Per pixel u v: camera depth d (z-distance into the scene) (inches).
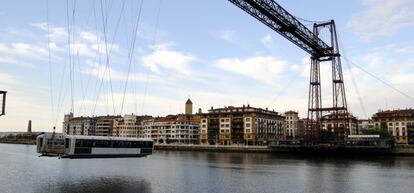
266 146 6633.9
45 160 4478.3
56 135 2352.4
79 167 3631.9
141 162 4330.7
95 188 2305.6
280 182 2573.8
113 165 3892.7
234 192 2174.0
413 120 7829.7
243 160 4694.9
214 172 3206.2
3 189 2226.9
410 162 4352.9
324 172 3223.4
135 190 2240.4
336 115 5310.0
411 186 2411.4
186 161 4505.4
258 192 2176.4
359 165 3951.8
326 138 5482.3
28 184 2433.6
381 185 2452.0
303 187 2358.5
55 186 2370.8
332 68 5108.3
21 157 5012.3
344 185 2448.3
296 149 5876.0
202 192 2171.5
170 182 2568.9
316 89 5265.8
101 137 2468.0
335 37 5059.1
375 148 5280.5
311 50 4835.1
